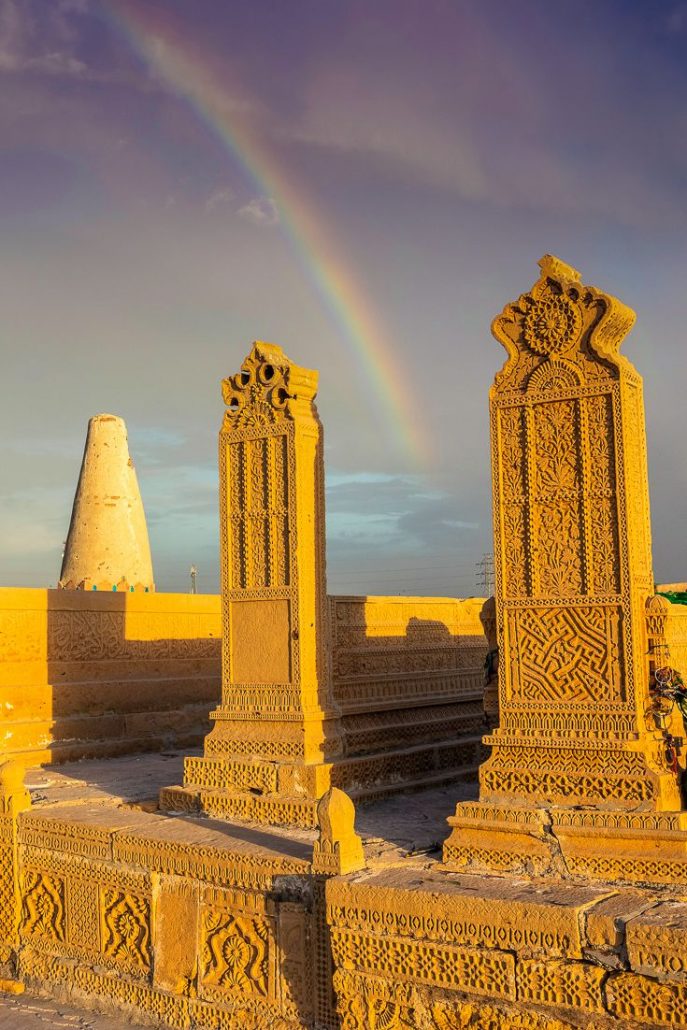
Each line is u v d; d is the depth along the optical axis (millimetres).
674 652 6391
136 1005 6898
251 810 7422
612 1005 4914
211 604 13406
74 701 11508
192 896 6656
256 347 8125
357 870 6023
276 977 6199
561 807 5949
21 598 11164
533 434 6402
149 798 8320
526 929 5160
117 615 12211
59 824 7512
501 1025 5234
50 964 7477
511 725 6293
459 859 6055
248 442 8086
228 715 7934
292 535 7762
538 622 6285
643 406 6422
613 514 6078
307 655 7738
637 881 5539
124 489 14555
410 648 9398
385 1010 5598
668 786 5801
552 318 6383
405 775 8508
